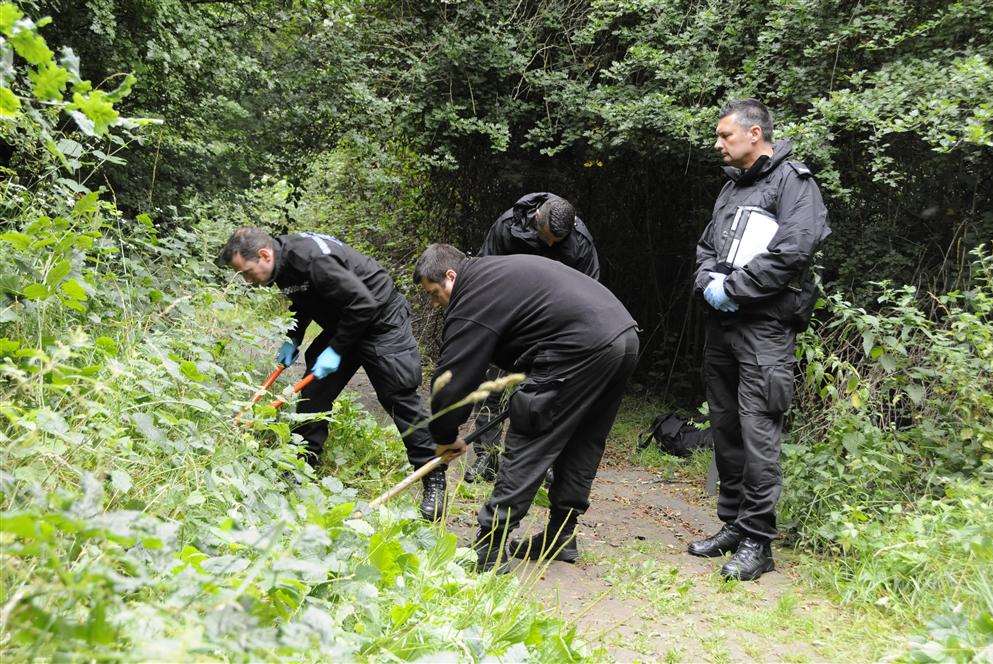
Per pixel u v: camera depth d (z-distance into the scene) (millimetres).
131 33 5344
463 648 2262
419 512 3939
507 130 7309
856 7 5641
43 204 3422
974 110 4652
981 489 3951
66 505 1556
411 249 9938
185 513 2408
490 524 3770
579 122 7285
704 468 6273
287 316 4156
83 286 2705
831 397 5152
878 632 3461
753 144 4285
